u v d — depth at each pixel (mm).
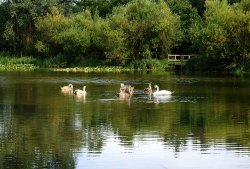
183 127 35344
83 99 49875
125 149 29312
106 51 103250
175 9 119500
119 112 41625
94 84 66125
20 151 28688
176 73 87875
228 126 35750
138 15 105750
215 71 93312
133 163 26656
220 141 31188
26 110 42562
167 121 37594
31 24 123812
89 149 29234
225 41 89875
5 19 125688
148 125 35969
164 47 103688
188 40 110062
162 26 101125
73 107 44312
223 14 91500
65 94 54188
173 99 50125
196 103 47219
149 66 99500
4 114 40531
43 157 27500
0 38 126812
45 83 67375
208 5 96312
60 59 110062
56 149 29156
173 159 27359
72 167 25828
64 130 34219
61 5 128875
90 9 134125
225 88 60875
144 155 28109
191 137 32219
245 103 47188
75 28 109625
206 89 59719
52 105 45656
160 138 31984
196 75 82812
